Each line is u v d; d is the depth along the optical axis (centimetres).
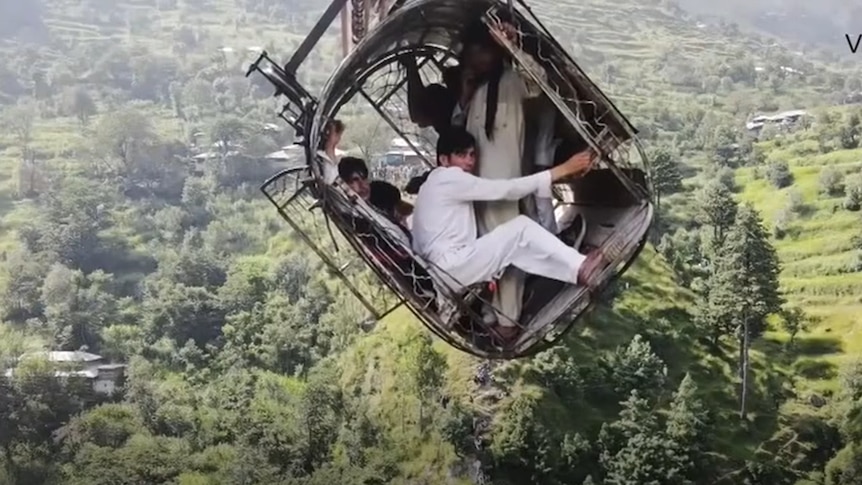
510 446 5441
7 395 6506
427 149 969
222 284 8100
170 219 9462
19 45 16588
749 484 5428
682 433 5409
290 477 5862
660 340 6222
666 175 7969
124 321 7694
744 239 6303
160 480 5906
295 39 18400
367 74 909
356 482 5588
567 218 844
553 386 5762
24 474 5988
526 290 801
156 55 16312
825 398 6028
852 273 7394
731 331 6412
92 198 9481
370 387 6228
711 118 12462
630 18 19788
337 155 812
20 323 7669
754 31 19712
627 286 6694
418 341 6222
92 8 19238
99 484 5862
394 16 740
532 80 755
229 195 10075
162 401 6619
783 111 13275
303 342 6981
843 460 5506
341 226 759
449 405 5747
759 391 6034
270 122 12319
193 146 11550
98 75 15262
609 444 5488
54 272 7994
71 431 6322
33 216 9638
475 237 788
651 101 14000
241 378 6806
